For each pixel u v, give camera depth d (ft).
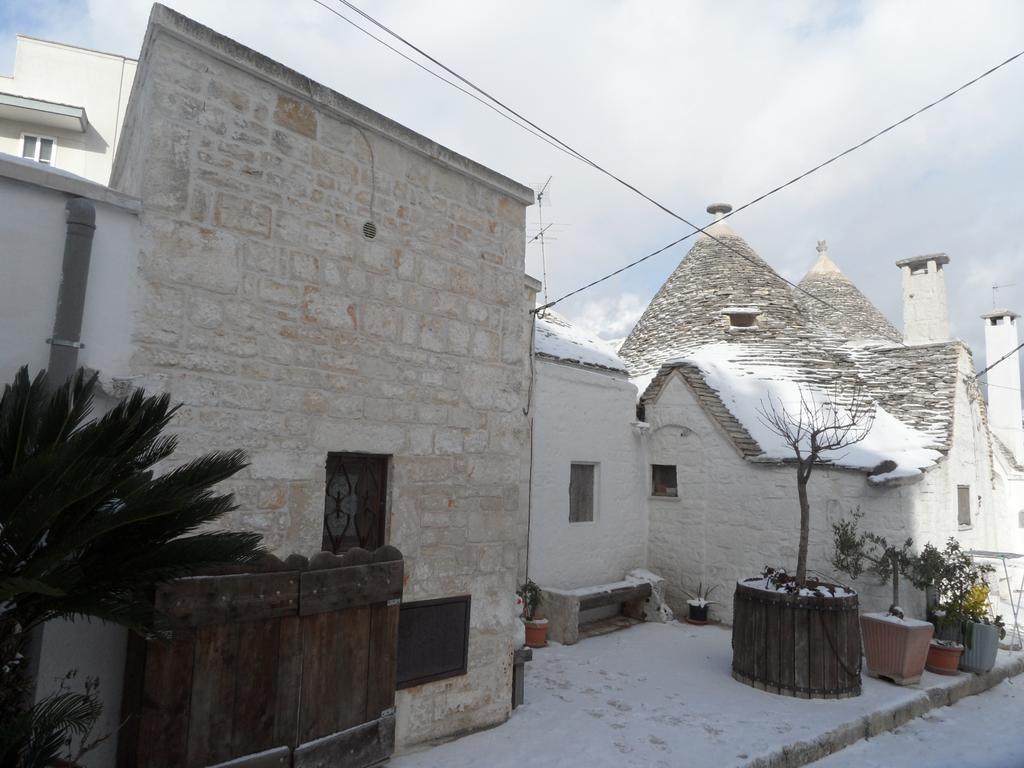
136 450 10.49
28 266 12.03
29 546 9.23
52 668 11.97
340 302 15.79
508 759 16.39
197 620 12.34
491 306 19.30
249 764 12.90
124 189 17.38
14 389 10.57
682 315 45.11
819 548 29.66
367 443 16.07
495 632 18.75
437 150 17.84
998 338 55.11
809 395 34.86
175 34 13.43
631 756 16.92
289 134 15.14
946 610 26.35
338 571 14.62
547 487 29.27
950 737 20.56
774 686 22.22
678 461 34.37
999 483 42.50
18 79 40.88
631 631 30.30
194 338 13.50
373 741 15.12
